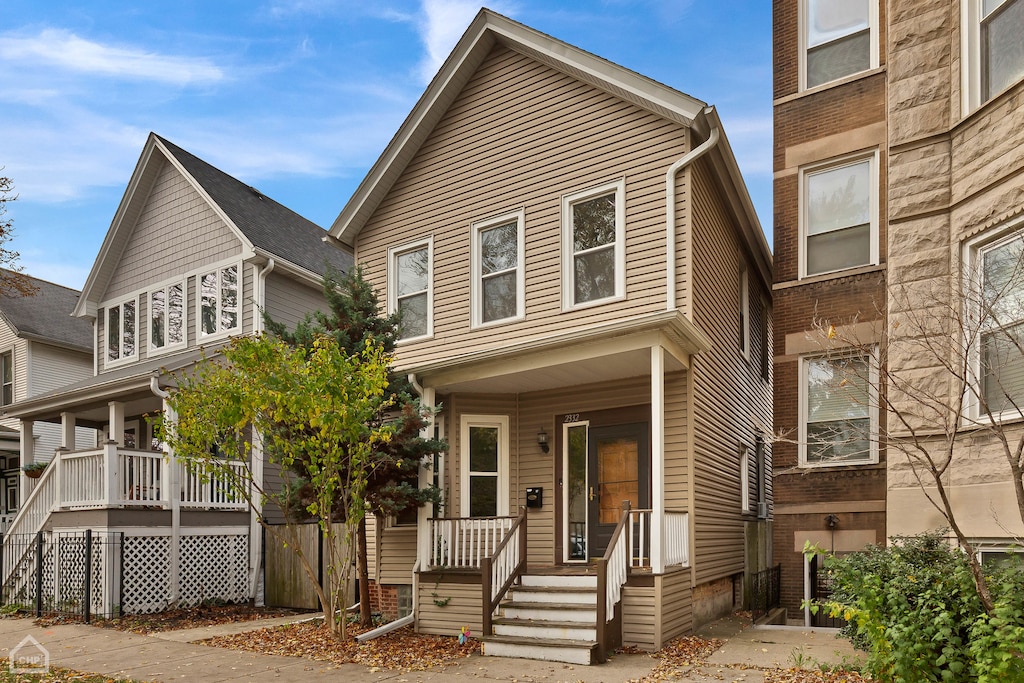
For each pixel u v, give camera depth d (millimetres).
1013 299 7680
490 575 9953
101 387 15859
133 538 13727
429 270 14000
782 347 12539
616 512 11938
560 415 12664
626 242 11945
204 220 18438
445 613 11094
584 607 9547
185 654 9828
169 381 15227
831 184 12609
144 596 13781
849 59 12594
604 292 12125
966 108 8453
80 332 24906
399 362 14008
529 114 13250
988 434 7730
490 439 13039
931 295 7656
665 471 11555
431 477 11859
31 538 15000
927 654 6180
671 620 10078
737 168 12750
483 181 13609
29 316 23859
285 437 10750
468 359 11273
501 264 13289
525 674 8344
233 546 15219
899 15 9211
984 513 7688
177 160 18578
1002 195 7805
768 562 17125
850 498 11742
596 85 12461
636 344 10125
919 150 8852
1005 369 7719
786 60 13117
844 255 12320
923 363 8438
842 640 9891
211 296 18062
